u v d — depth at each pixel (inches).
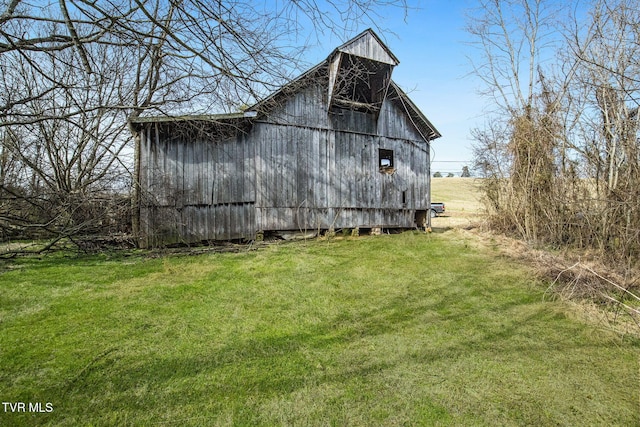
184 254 294.7
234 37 127.8
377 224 423.2
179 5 117.3
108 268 242.4
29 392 97.7
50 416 88.3
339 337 138.4
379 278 228.5
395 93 427.8
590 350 129.9
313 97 388.5
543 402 97.0
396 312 168.1
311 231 386.3
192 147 341.1
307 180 383.2
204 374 109.0
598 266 236.2
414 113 450.3
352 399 96.9
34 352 120.5
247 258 280.4
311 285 210.2
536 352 127.8
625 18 273.6
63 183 424.5
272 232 373.4
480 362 119.3
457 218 699.4
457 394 100.0
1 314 154.3
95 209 320.5
